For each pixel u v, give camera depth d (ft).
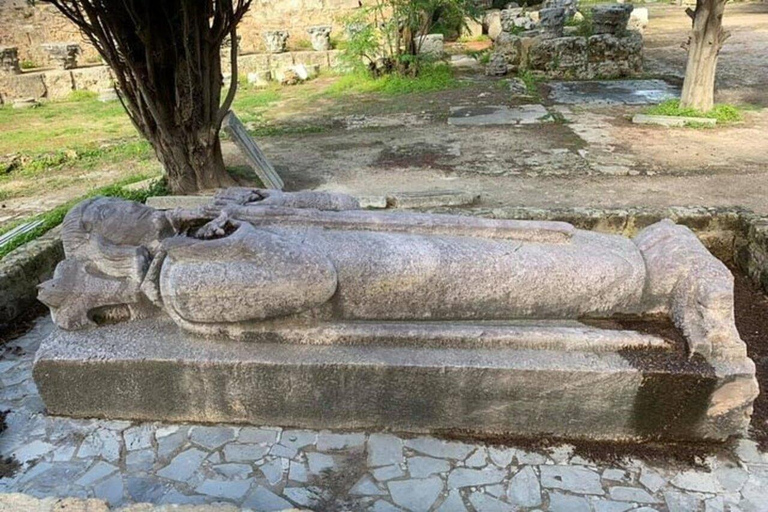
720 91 27.09
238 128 15.80
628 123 22.16
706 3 21.25
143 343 7.64
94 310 7.97
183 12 12.78
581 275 7.56
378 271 7.46
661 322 7.75
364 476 6.95
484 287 7.57
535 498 6.64
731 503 6.52
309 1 43.04
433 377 7.24
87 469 7.04
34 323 10.19
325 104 29.07
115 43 14.11
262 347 7.54
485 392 7.30
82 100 34.01
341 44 41.68
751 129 20.52
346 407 7.53
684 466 7.07
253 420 7.72
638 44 31.83
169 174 15.34
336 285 7.41
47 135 24.80
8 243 12.26
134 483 6.84
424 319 7.77
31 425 7.73
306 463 7.14
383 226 8.00
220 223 7.61
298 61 39.22
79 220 7.92
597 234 8.34
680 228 8.18
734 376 6.96
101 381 7.55
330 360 7.29
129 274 7.88
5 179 18.81
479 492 6.73
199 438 7.52
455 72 35.50
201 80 14.19
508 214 12.70
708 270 7.41
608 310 7.78
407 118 24.91
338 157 19.61
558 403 7.30
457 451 7.34
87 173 19.16
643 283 7.66
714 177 15.67
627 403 7.22
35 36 38.42
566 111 24.52
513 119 23.39
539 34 35.01
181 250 7.20
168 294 7.34
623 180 15.78
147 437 7.53
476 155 18.92
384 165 18.39
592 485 6.81
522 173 16.79
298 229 7.98
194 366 7.36
